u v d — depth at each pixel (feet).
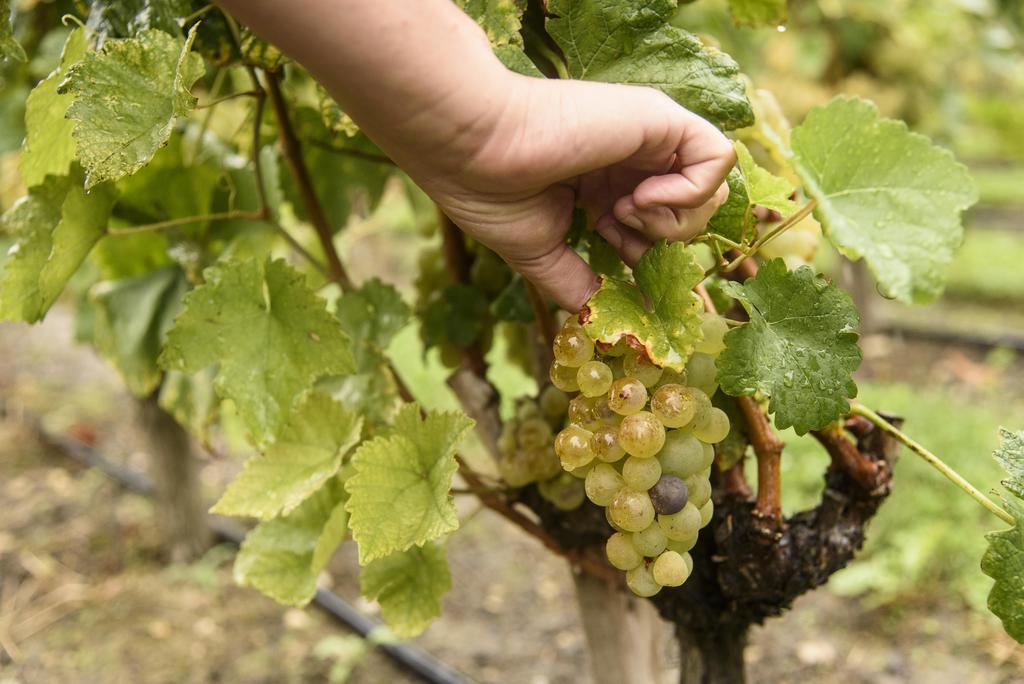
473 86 2.16
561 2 2.49
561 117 2.22
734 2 2.89
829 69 9.58
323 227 3.20
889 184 2.40
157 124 2.41
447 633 7.19
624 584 3.37
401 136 2.21
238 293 2.76
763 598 2.88
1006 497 2.44
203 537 7.95
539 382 3.34
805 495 7.96
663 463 2.41
